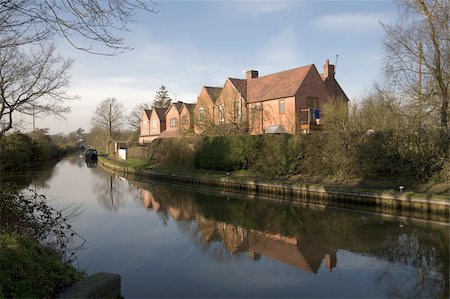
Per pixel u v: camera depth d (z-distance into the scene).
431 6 20.02
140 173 38.66
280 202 20.42
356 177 21.20
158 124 59.06
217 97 40.19
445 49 19.31
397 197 16.39
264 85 37.88
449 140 17.70
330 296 7.95
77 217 16.91
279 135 25.73
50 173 41.03
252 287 8.52
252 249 11.55
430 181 18.14
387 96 24.03
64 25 5.43
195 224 15.33
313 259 10.45
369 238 12.41
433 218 15.09
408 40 20.91
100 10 5.33
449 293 7.97
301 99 33.47
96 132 91.81
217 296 8.06
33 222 11.11
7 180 32.88
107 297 6.92
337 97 34.03
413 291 8.09
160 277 9.22
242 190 25.11
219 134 35.69
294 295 8.05
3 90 14.59
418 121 19.91
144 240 12.72
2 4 5.36
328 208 18.23
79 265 10.07
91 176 38.34
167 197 23.23
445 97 19.06
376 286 8.45
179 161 36.38
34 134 56.91
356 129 24.72
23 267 6.28
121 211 18.41
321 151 23.19
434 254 10.55
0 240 6.66
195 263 10.27
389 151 19.55
